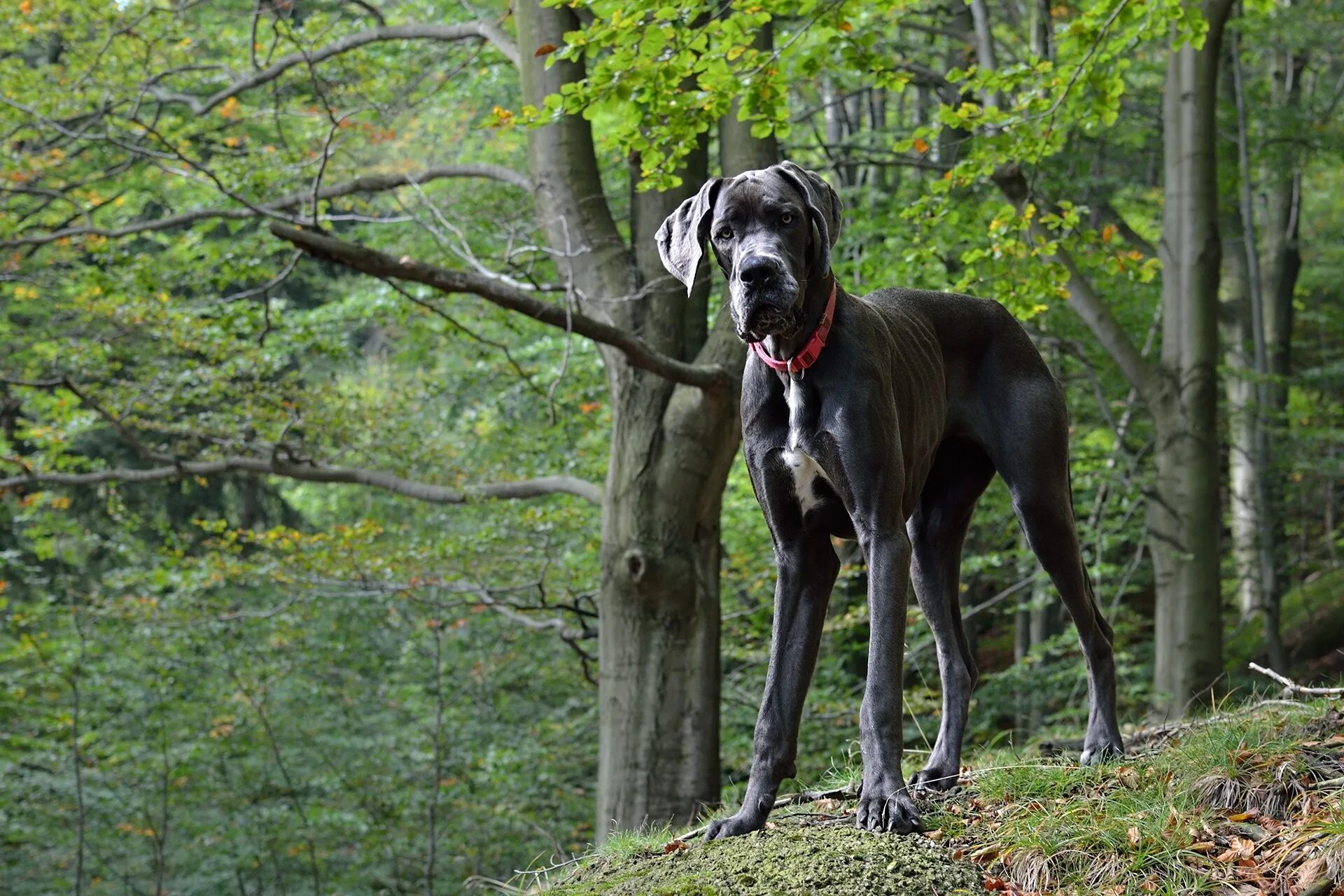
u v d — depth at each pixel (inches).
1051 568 175.3
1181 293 420.8
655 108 261.7
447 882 475.5
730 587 439.8
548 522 403.2
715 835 155.6
